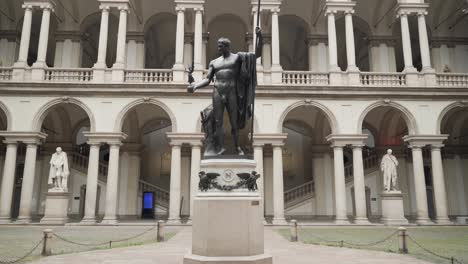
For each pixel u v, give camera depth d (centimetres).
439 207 2361
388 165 2405
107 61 3462
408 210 2941
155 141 3341
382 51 2952
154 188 2955
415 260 1015
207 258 738
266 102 2431
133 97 2400
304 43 3388
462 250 1243
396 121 2934
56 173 2267
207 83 908
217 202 766
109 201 2270
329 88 2434
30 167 2298
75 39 2875
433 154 2422
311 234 1766
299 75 2648
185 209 2864
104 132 2330
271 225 2253
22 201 2258
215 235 755
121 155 2906
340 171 2370
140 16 2884
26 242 1423
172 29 3195
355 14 2989
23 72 2406
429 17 3028
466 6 2817
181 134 2344
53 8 2575
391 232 1870
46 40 2481
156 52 3466
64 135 2916
